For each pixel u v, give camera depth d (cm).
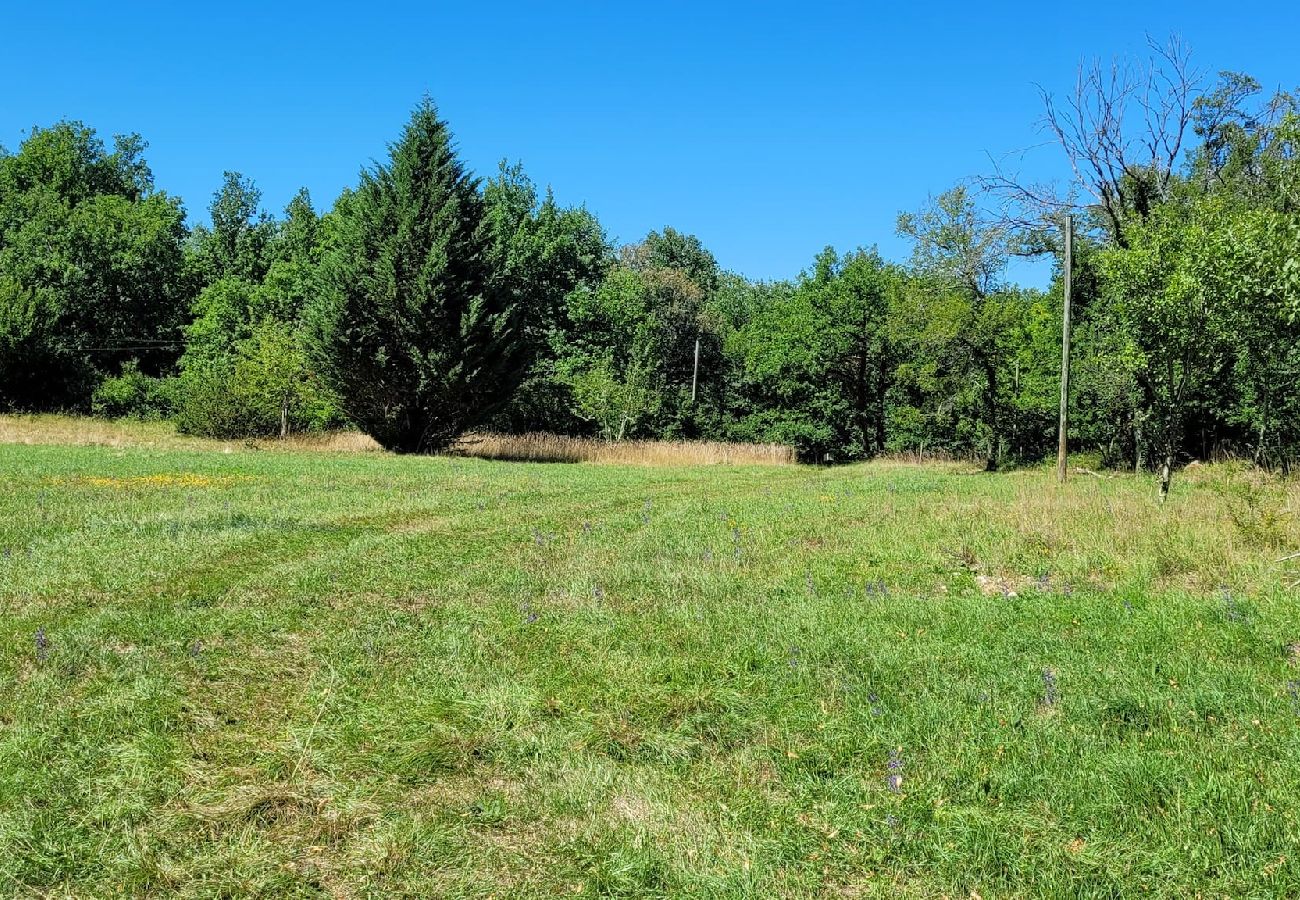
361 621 715
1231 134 2395
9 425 3216
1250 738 487
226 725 505
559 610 769
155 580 817
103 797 411
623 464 3281
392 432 3088
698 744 493
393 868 368
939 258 3105
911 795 429
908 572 956
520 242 4703
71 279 4744
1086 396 2808
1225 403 2448
